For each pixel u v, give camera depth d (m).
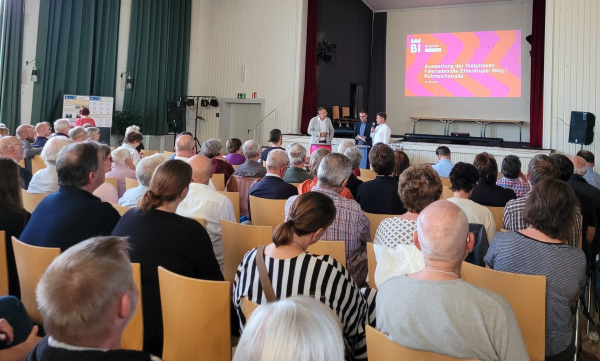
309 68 11.71
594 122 8.71
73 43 10.02
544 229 2.07
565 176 3.81
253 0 12.28
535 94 10.55
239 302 1.86
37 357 1.03
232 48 12.59
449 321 1.41
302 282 1.74
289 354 0.79
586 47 9.09
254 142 4.94
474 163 3.85
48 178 3.57
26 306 2.25
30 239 2.34
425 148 10.13
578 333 2.95
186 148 4.24
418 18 13.95
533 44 10.61
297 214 1.83
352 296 1.80
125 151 4.65
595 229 3.43
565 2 9.20
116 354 1.02
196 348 1.94
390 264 2.11
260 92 12.19
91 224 2.33
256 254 1.86
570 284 2.01
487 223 2.90
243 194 4.68
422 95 13.91
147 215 2.16
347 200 2.73
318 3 11.94
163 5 12.06
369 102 14.39
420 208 2.41
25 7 9.25
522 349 1.40
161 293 1.98
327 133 10.05
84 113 8.90
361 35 13.90
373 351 1.51
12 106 9.09
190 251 2.12
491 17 13.13
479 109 13.32
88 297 1.00
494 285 2.03
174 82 12.55
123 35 11.20
